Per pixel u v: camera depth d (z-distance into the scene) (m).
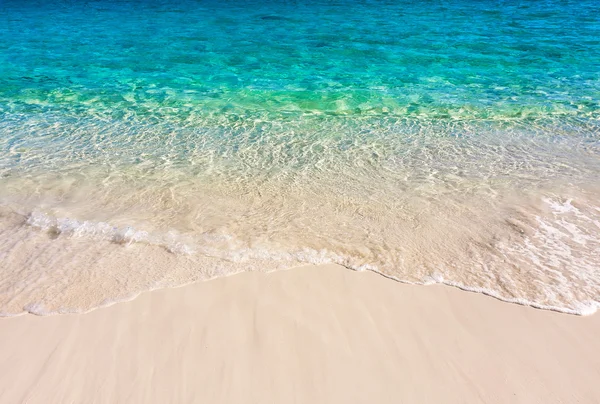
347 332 3.91
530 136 8.15
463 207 5.81
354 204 5.93
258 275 4.59
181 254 4.93
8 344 3.79
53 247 5.06
